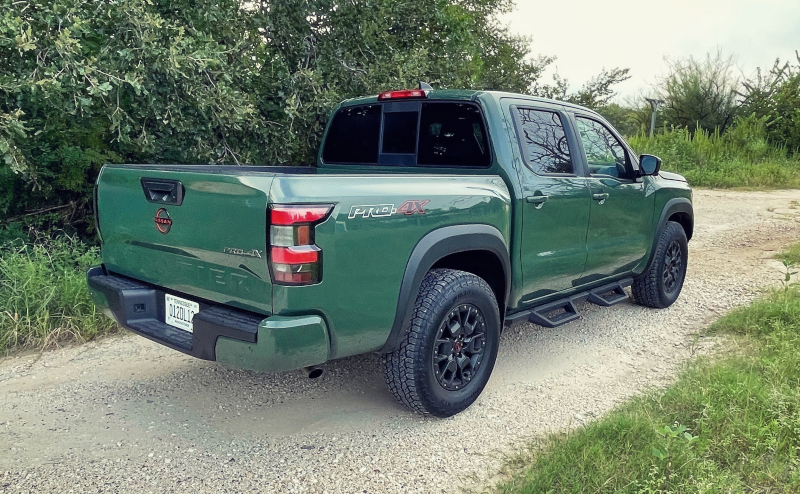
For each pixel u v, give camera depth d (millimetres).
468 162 3939
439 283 3312
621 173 4926
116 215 3453
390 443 3215
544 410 3578
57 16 5320
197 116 6609
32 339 4707
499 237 3625
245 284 2801
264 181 2660
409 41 8789
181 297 3223
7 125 5285
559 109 4402
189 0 6512
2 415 3529
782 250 8234
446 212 3297
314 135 7305
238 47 6598
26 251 6031
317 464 3012
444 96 4039
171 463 3020
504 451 3121
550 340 4824
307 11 7277
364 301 2955
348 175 2918
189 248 3006
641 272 5340
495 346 3691
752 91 24359
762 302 5188
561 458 2836
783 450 2904
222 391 3875
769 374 3668
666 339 4809
